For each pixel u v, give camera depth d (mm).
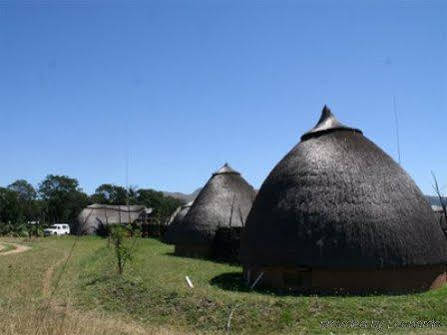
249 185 37500
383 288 19125
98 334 12102
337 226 19453
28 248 50562
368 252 19000
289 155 23031
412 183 21500
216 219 34156
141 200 112438
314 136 22969
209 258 32719
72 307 17391
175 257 33469
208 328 15469
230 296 17766
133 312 17391
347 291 19094
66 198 112688
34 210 107750
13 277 26078
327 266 19031
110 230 28031
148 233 62844
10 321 12383
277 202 21219
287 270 20234
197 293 18094
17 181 119062
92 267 27734
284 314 15789
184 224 35281
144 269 25641
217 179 36500
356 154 21328
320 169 21031
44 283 23656
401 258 19094
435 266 20250
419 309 16188
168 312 16922
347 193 20094
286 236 20109
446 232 25125
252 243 21453
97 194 116250
